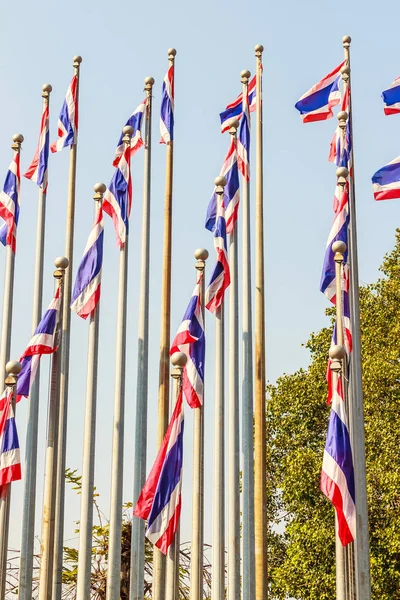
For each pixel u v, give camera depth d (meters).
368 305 53.03
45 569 28.06
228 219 32.62
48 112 36.22
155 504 25.83
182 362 26.70
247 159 34.66
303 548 46.72
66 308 33.41
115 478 30.75
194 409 28.56
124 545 41.75
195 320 29.23
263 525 31.59
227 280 30.45
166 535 25.70
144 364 32.41
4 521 27.09
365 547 27.09
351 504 23.81
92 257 31.84
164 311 34.09
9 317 35.06
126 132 34.03
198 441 28.36
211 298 30.42
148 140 35.38
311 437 50.84
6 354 34.66
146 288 33.28
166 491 25.92
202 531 28.05
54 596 30.17
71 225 34.84
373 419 46.78
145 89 36.06
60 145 36.22
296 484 47.72
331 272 29.59
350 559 25.42
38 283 34.78
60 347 29.75
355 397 28.53
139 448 31.58
